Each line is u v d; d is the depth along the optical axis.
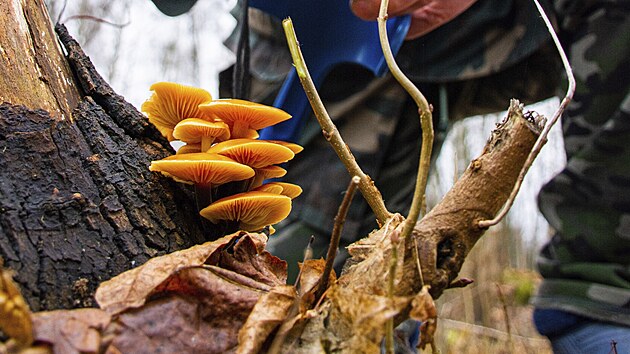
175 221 0.25
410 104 0.54
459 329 0.79
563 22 0.44
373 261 0.19
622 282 0.36
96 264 0.21
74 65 0.27
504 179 0.19
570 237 0.38
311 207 0.51
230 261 0.22
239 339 0.17
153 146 0.27
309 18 0.43
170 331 0.17
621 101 0.37
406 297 0.17
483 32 0.49
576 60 0.40
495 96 0.55
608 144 0.36
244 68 0.41
